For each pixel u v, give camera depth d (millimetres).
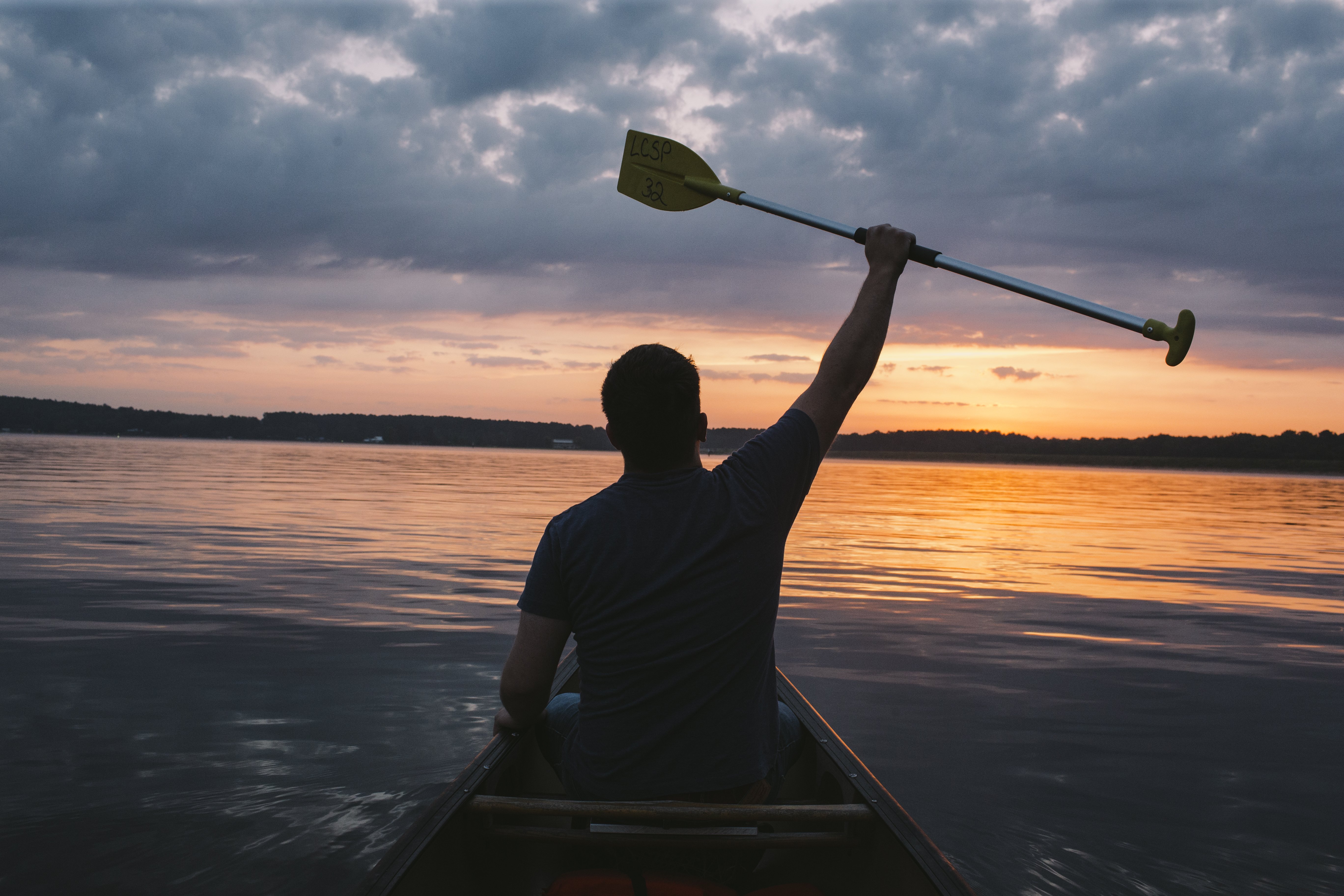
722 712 1312
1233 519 19844
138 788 2814
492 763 1672
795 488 1351
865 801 1571
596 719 1347
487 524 12844
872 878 1486
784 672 4664
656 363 1289
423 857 1312
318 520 12867
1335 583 9039
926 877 1294
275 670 4344
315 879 2236
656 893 1397
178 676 4203
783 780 1894
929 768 3223
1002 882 2348
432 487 23578
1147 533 15297
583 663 1347
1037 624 6270
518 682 1363
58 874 2242
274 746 3236
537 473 37844
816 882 1691
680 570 1264
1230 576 9398
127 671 4277
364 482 25859
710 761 1316
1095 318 1570
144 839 2451
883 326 1517
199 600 6250
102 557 8344
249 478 25875
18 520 11477
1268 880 2387
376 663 4531
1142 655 5301
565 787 1485
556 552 1325
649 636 1276
